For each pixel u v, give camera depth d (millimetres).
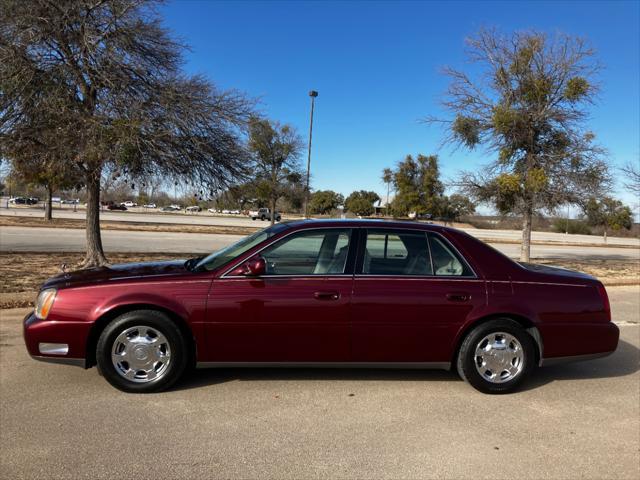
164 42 10430
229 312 4238
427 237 4652
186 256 14578
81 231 24641
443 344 4461
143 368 4277
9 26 8984
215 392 4395
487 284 4523
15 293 7812
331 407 4148
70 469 3062
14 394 4227
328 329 4324
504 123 14211
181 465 3150
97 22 9688
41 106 9039
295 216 73625
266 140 28062
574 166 14602
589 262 19906
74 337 4152
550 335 4562
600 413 4203
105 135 8820
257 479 3020
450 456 3375
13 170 11883
